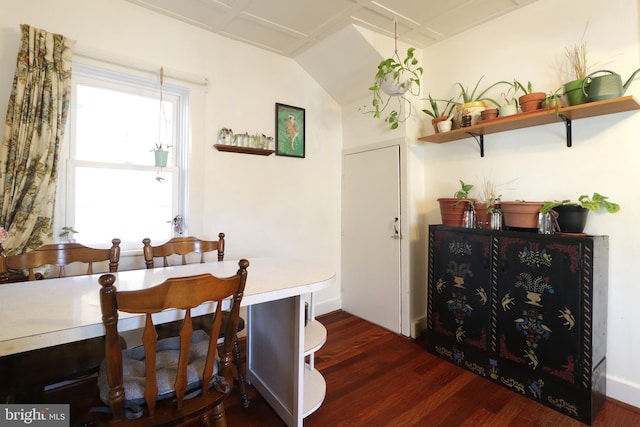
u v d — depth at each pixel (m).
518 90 2.24
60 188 2.00
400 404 1.81
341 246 3.37
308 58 2.90
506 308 1.98
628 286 1.80
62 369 1.27
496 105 2.32
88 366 1.31
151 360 0.98
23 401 1.35
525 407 1.79
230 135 2.58
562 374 1.74
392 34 2.58
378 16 2.32
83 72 2.06
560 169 2.05
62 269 1.89
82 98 2.09
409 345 2.56
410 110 2.76
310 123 3.11
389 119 2.72
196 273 1.63
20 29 1.80
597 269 1.70
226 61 2.59
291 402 1.60
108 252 1.78
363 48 2.57
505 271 1.98
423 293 2.86
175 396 1.08
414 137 2.79
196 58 2.44
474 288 2.14
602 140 1.88
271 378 1.79
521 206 1.98
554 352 1.77
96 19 2.06
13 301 1.17
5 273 1.50
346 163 3.30
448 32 2.55
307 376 1.87
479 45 2.46
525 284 1.89
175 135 2.45
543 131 2.12
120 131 2.23
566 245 1.73
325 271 1.71
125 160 2.25
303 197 3.06
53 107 1.80
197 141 2.43
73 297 1.22
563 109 1.80
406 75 2.73
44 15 1.90
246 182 2.69
